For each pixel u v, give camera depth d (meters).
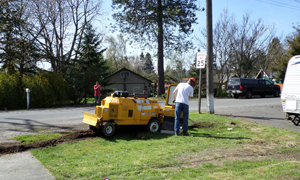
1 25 15.81
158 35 24.59
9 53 16.30
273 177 3.71
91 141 5.96
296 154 5.11
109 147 5.45
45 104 16.67
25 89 15.93
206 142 5.92
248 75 39.59
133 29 23.91
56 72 18.23
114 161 4.41
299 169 4.06
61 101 17.78
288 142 5.94
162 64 25.59
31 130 7.45
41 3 18.86
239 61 34.25
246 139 6.23
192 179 3.59
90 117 6.92
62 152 5.02
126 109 6.68
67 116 10.78
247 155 4.94
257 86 25.11
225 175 3.77
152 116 7.17
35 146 5.45
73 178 3.63
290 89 9.35
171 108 7.59
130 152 5.03
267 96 28.52
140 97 7.20
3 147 5.12
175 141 5.98
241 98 25.00
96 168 4.02
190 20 23.31
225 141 6.03
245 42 33.91
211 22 10.73
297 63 9.39
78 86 19.14
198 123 8.23
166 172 3.89
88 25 20.62
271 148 5.48
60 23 20.89
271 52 37.09
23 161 4.46
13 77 15.81
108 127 6.35
